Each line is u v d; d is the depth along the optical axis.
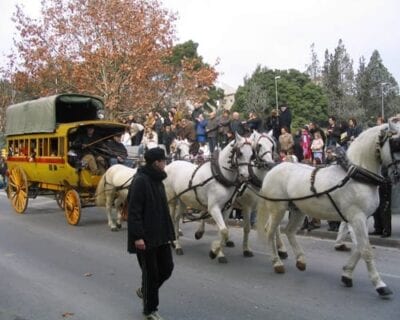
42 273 8.81
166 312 6.63
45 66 26.98
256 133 9.83
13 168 17.22
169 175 10.62
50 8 26.86
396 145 6.88
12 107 17.31
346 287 7.59
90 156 14.29
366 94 86.12
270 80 73.19
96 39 26.22
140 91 26.78
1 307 7.04
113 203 13.62
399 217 13.79
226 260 9.36
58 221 14.92
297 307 6.72
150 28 26.58
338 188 7.39
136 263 9.45
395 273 8.34
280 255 9.48
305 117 71.62
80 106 16.86
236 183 9.38
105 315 6.59
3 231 13.19
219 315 6.48
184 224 14.12
